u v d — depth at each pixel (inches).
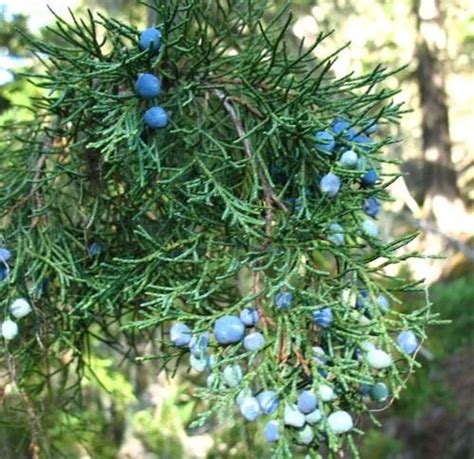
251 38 13.3
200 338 9.9
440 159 84.6
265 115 11.7
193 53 11.8
